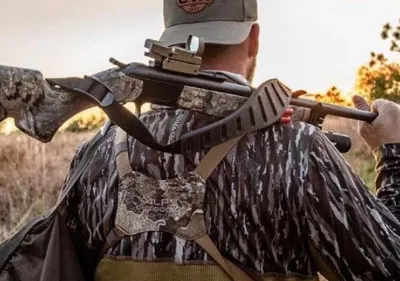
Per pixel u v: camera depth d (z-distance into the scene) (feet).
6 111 6.75
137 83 7.13
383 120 8.07
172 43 7.72
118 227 7.54
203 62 7.69
